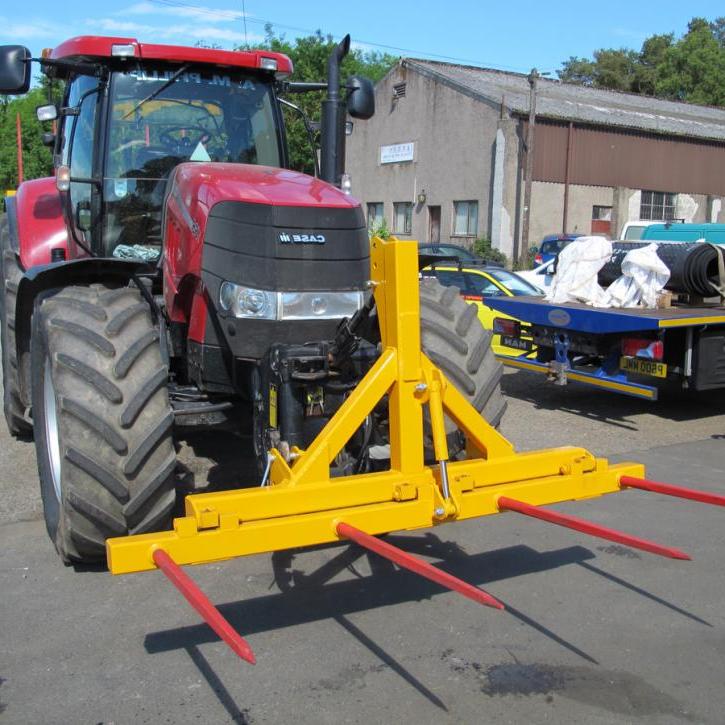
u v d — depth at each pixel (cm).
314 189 429
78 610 376
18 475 565
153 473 362
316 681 320
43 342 398
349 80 527
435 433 333
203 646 346
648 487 355
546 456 356
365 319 368
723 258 817
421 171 3059
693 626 368
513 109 2678
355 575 418
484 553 450
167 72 515
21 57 490
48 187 617
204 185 422
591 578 419
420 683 319
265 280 396
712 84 5547
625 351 774
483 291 1077
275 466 341
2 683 317
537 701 308
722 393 917
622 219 2938
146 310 395
